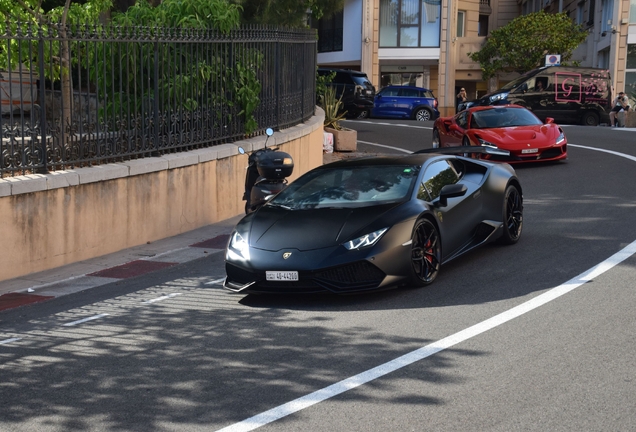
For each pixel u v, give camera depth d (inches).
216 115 459.8
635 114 1076.5
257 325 244.2
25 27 382.9
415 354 206.1
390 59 1636.3
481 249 334.6
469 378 186.7
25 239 335.3
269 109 521.7
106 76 395.5
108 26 377.7
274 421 167.2
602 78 1172.5
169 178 410.0
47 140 354.9
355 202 286.5
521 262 305.4
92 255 367.6
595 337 211.6
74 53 397.1
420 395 177.5
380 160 318.7
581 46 1600.6
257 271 263.6
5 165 335.6
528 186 516.1
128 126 392.2
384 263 260.2
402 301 260.7
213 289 299.0
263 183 361.4
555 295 255.0
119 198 380.2
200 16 457.4
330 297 272.5
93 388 194.9
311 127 584.7
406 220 269.1
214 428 165.5
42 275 335.6
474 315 238.8
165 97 421.7
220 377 197.3
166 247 386.9
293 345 220.8
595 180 523.2
